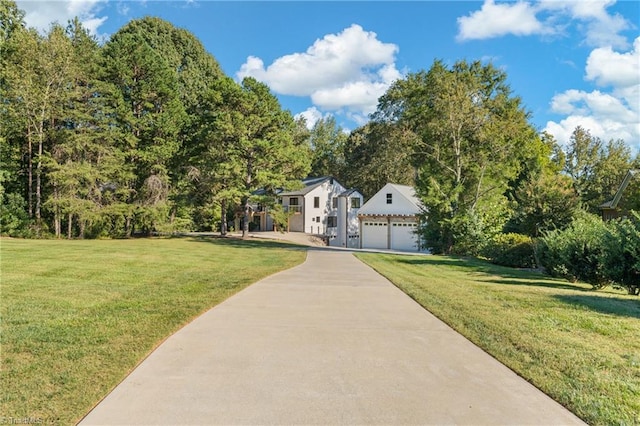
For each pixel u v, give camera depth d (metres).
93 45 30.86
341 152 63.72
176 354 4.66
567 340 5.27
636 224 9.45
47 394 3.55
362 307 7.33
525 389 3.78
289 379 3.94
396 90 42.75
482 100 24.61
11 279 9.72
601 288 10.84
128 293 8.34
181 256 16.97
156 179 30.03
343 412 3.27
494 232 22.16
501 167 23.41
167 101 31.92
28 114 26.36
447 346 5.05
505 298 8.28
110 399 3.47
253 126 28.91
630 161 39.72
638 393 3.68
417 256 21.30
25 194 28.73
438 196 23.16
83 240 26.09
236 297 8.20
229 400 3.47
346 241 43.94
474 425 3.10
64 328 5.58
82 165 27.16
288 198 46.72
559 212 17.48
